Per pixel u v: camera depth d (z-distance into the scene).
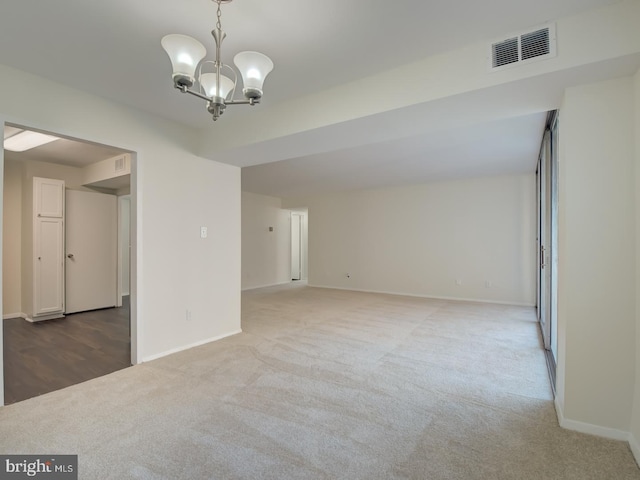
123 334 4.14
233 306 4.08
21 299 5.09
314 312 5.36
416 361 3.17
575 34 1.81
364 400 2.41
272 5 1.72
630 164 1.91
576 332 2.03
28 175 4.92
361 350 3.48
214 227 3.85
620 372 1.93
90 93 2.77
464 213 6.50
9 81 2.35
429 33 1.98
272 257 8.79
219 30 1.72
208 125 3.48
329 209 8.28
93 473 1.64
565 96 2.06
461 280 6.54
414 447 1.86
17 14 1.78
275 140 3.06
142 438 1.94
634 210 1.90
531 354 3.37
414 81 2.30
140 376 2.83
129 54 2.19
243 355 3.33
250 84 1.73
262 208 8.48
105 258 5.66
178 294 3.46
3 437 1.95
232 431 2.01
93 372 2.92
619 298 1.93
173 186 3.41
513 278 6.06
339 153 4.51
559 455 1.79
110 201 5.73
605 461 1.75
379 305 5.93
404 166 5.33
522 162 5.06
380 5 1.72
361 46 2.10
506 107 2.36
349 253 7.96
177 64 1.57
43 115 2.51
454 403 2.37
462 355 3.34
